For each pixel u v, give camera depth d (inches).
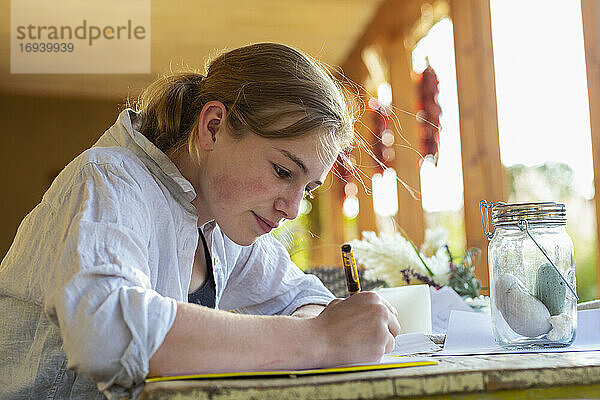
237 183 40.5
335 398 25.2
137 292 29.5
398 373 26.7
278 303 56.9
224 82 42.6
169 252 41.4
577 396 26.7
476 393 26.3
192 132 43.3
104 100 264.1
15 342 39.2
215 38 207.9
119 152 40.5
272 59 41.3
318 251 138.2
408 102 160.1
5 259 41.2
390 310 41.8
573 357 32.0
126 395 28.2
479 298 65.0
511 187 106.5
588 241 88.8
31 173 256.5
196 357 28.5
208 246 50.5
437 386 26.0
